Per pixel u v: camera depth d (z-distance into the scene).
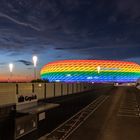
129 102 42.47
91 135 16.58
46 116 17.50
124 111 30.06
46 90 26.06
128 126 19.95
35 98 12.30
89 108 33.41
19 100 10.58
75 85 43.56
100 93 67.00
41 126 15.99
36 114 11.53
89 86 61.12
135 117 25.17
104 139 15.54
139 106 35.94
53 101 25.08
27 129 10.45
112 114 27.48
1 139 9.04
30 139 10.75
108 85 122.62
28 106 11.45
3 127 9.18
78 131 17.88
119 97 54.31
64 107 25.25
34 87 21.70
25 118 10.23
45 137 15.18
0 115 9.09
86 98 42.09
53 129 18.52
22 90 18.06
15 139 9.41
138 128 19.17
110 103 40.66
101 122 21.89
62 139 15.41
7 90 15.44
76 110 30.62
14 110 9.98
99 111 30.12
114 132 17.66
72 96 35.19
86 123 21.33
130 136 16.48
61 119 22.66
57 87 30.97
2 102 14.62
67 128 19.02
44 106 12.59
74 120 23.09
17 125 9.59
